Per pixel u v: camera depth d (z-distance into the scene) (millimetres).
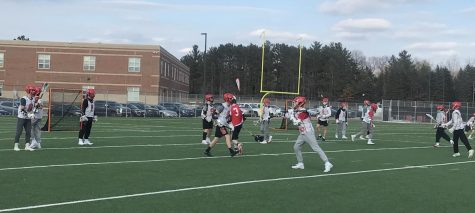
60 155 14344
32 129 15836
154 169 12008
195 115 55531
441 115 20922
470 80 116000
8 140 18562
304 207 8156
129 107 51375
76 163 12695
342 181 10867
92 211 7520
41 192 8852
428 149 19953
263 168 12625
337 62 111438
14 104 44688
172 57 79375
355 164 14000
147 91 68625
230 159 14461
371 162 14609
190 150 16672
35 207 7672
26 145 15445
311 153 16594
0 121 32344
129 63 68375
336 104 84000
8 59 67125
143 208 7801
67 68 67688
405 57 124188
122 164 12734
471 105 70312
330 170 12516
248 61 123562
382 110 66500
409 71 114938
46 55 67438
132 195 8773
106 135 22641
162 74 71688
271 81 117062
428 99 111188
